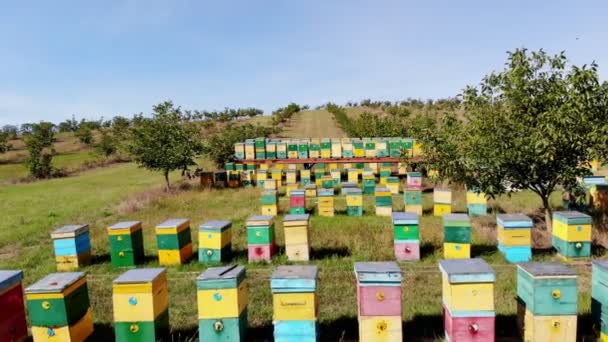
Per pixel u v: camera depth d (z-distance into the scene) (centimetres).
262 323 734
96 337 717
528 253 1007
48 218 1880
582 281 866
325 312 761
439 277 929
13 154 6000
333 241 1206
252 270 1027
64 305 610
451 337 582
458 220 1034
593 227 1193
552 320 573
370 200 1905
